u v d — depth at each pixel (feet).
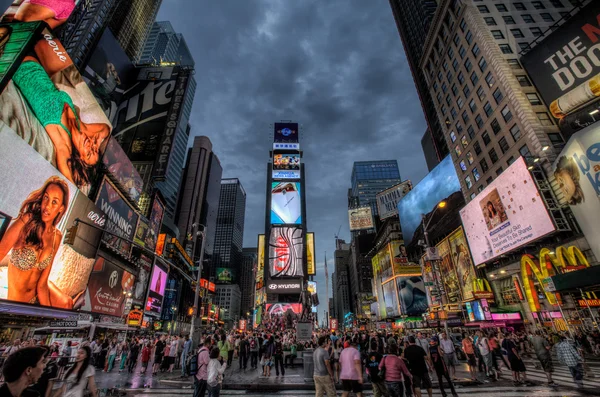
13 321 93.30
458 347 82.12
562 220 107.55
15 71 78.95
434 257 75.66
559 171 109.29
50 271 92.27
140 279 193.57
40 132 87.15
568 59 122.01
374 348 33.91
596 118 111.55
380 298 320.09
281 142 358.64
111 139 147.54
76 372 17.57
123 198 160.66
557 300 95.96
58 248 95.61
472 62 172.86
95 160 115.14
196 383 28.81
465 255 171.83
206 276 511.81
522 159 120.57
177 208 583.17
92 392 17.69
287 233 312.29
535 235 113.91
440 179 217.56
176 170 545.85
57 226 94.58
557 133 125.39
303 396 40.78
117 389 42.27
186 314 328.70
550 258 107.86
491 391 40.34
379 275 326.03
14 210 78.02
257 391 44.73
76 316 107.14
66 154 98.63
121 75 202.08
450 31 195.62
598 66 112.57
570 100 119.75
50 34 92.12
